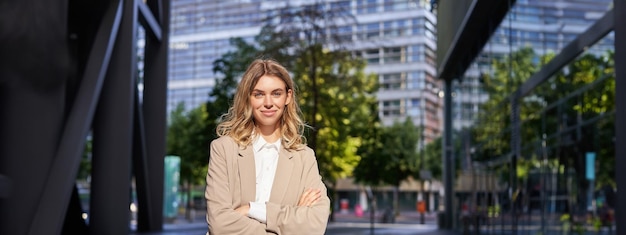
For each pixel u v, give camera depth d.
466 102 23.34
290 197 2.36
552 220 12.48
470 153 22.30
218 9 57.97
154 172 19.70
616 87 6.54
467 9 17.09
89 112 11.34
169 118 49.41
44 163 10.62
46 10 9.73
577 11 11.37
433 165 46.50
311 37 26.55
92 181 14.05
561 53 12.12
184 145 45.69
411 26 47.78
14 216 10.29
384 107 51.50
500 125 16.50
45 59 10.05
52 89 10.66
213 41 60.59
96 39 12.31
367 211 60.38
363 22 47.75
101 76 12.05
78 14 13.58
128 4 14.23
